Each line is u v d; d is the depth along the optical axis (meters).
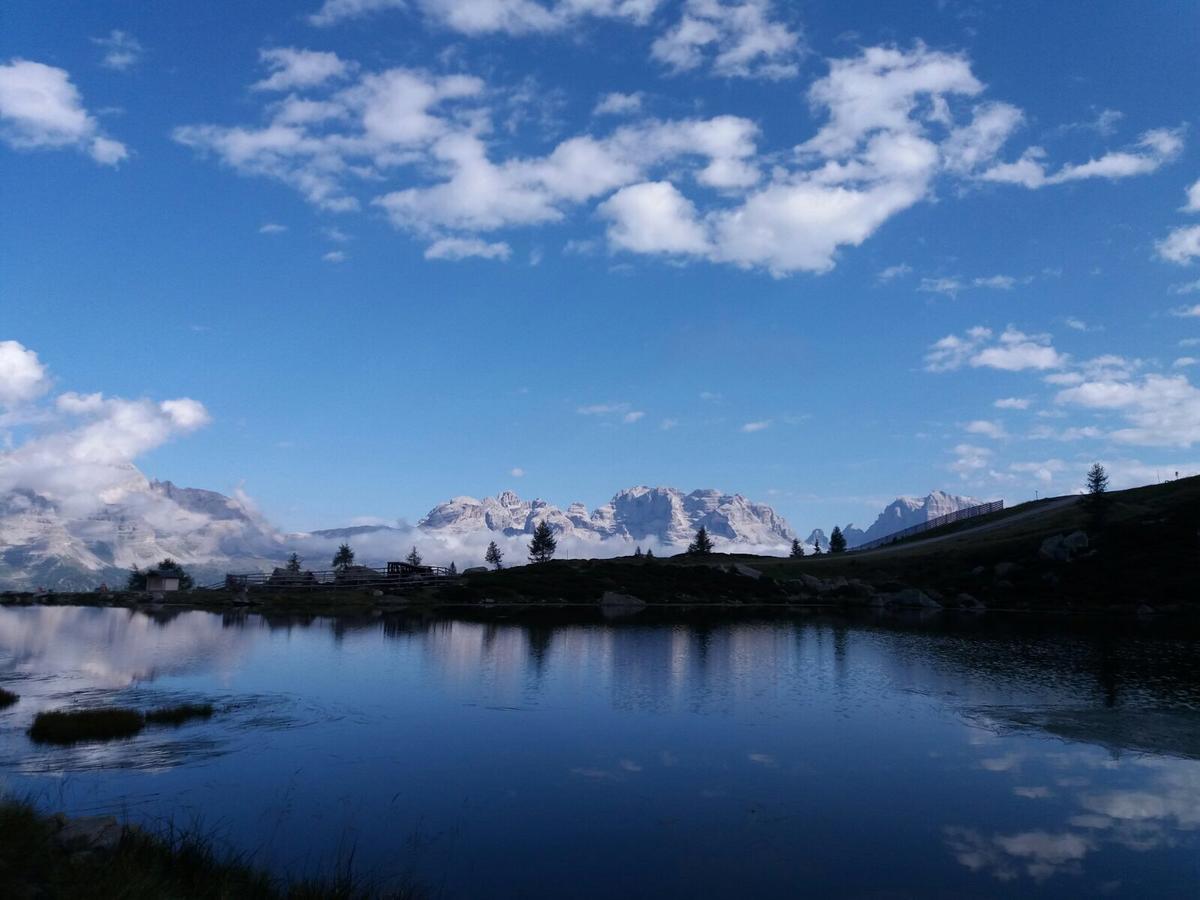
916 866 20.09
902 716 38.31
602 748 31.48
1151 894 18.64
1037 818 23.86
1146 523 138.88
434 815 23.20
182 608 117.81
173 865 16.09
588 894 18.06
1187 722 37.19
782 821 23.27
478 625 88.75
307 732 33.03
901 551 171.38
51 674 47.44
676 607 128.25
